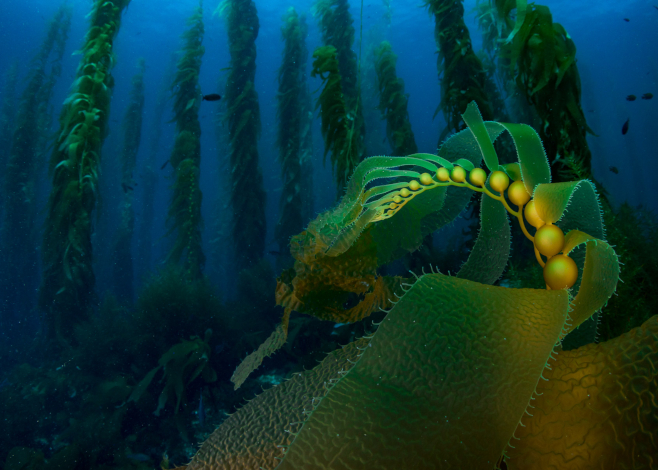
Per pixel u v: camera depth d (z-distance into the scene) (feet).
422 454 1.22
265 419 1.85
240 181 32.22
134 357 22.65
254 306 28.60
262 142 72.84
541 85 6.75
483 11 24.31
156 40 107.96
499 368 1.33
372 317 19.10
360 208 1.91
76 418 19.07
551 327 1.43
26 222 38.42
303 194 45.27
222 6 33.32
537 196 1.71
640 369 1.49
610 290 1.68
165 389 18.89
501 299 1.49
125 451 16.56
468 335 1.39
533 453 1.52
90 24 20.53
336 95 8.75
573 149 7.17
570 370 1.60
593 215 2.09
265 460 1.68
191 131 27.66
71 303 23.11
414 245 2.38
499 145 15.37
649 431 1.41
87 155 20.39
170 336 23.40
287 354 22.38
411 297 1.47
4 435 18.70
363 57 48.98
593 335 1.98
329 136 8.84
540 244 1.71
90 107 20.13
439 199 2.39
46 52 42.73
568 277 1.63
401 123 22.21
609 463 1.44
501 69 24.26
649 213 9.69
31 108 39.45
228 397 20.39
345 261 2.10
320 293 2.14
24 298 37.91
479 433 1.25
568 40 6.87
